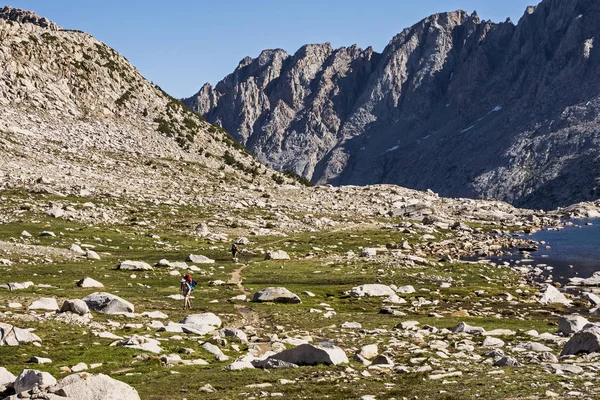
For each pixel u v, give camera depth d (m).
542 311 65.25
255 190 194.12
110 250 96.81
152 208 143.50
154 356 33.25
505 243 140.12
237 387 26.94
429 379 28.03
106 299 47.84
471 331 46.91
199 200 160.50
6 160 156.00
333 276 86.75
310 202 187.00
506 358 31.83
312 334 45.06
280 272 88.50
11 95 197.75
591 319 58.47
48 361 31.39
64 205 127.12
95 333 38.59
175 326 42.25
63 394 21.98
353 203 193.12
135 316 46.62
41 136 183.50
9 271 70.25
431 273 93.44
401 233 146.50
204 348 36.41
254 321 51.38
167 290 65.56
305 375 29.67
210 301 61.06
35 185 140.12
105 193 147.88
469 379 27.61
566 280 93.50
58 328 39.38
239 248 111.19
